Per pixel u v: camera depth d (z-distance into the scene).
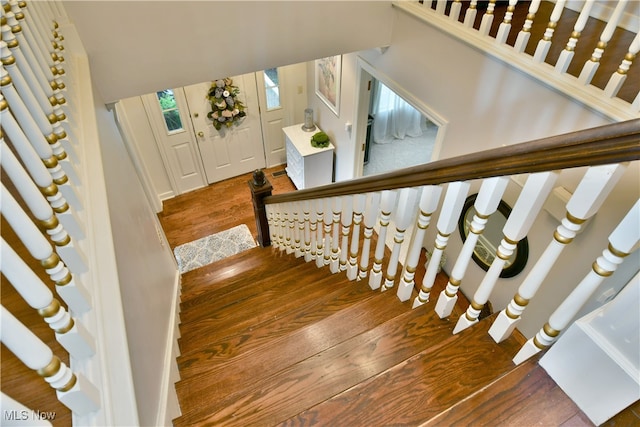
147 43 2.50
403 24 3.05
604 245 1.92
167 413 1.40
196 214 5.14
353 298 1.99
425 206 1.33
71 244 0.92
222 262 3.45
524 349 1.11
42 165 0.88
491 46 2.31
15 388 0.86
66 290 0.84
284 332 1.89
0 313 0.57
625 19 2.52
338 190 1.82
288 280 2.61
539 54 2.07
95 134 1.56
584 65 2.02
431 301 1.54
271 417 1.27
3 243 0.61
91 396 0.78
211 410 1.31
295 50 3.01
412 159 5.61
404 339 1.40
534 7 2.00
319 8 2.85
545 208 2.16
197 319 2.36
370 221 1.80
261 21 2.74
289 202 2.70
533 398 0.98
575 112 1.96
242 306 2.42
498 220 2.69
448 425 0.96
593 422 0.94
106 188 1.42
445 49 2.70
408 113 5.76
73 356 0.83
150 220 2.72
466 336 1.23
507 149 0.91
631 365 0.82
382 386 1.13
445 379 1.14
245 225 4.96
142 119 4.57
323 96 4.93
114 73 2.52
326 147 5.04
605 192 0.78
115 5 2.28
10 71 0.89
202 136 5.12
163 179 5.20
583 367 0.91
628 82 1.99
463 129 2.78
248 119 5.30
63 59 1.65
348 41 3.14
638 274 0.75
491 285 1.17
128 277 1.39
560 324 0.98
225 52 2.77
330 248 2.51
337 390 1.31
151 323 1.62
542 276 1.00
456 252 3.18
